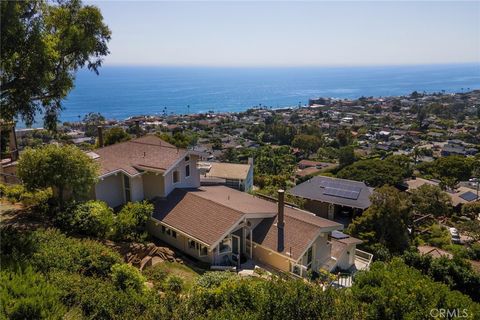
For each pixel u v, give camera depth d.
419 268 20.72
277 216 20.95
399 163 64.25
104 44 18.33
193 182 25.17
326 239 20.94
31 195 18.91
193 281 14.33
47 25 15.95
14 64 13.68
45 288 8.52
